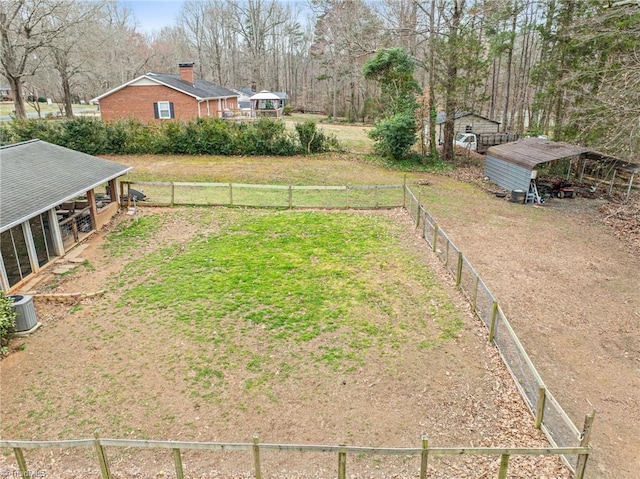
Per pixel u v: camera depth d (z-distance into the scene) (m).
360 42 33.12
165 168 25.70
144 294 11.28
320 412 7.44
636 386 8.38
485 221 17.95
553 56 27.47
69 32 36.81
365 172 26.08
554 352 9.36
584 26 22.34
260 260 13.36
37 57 38.28
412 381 8.20
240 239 15.09
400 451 5.61
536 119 38.75
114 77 56.16
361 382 8.16
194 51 74.12
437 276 12.51
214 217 17.45
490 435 6.94
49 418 7.30
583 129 21.20
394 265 13.19
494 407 7.56
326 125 49.00
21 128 28.25
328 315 10.35
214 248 14.29
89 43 40.50
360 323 10.05
